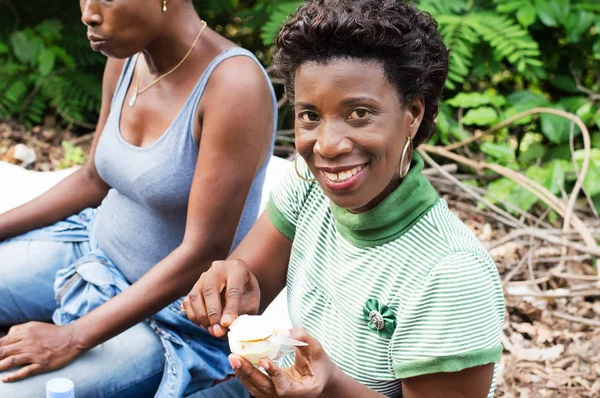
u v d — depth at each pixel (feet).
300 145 4.38
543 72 11.98
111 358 6.19
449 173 11.92
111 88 7.07
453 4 12.07
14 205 8.77
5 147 12.16
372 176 4.36
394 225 4.60
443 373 4.44
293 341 4.06
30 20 13.25
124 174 6.35
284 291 7.66
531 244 10.04
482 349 4.35
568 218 9.93
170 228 6.44
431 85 4.41
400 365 4.54
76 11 13.15
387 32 4.08
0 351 5.98
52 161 12.13
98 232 7.00
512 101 12.30
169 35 6.03
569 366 8.39
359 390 4.37
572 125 11.18
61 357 6.02
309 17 4.18
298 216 5.31
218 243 6.07
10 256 7.16
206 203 5.95
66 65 13.02
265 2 12.34
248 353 4.00
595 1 12.30
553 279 9.78
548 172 11.21
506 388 8.07
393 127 4.29
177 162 6.12
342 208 4.77
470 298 4.36
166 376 6.12
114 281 6.63
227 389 5.76
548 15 11.93
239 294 4.94
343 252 4.86
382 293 4.64
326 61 4.15
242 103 5.87
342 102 4.17
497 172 11.39
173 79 6.22
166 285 6.00
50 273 7.13
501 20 11.83
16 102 12.63
